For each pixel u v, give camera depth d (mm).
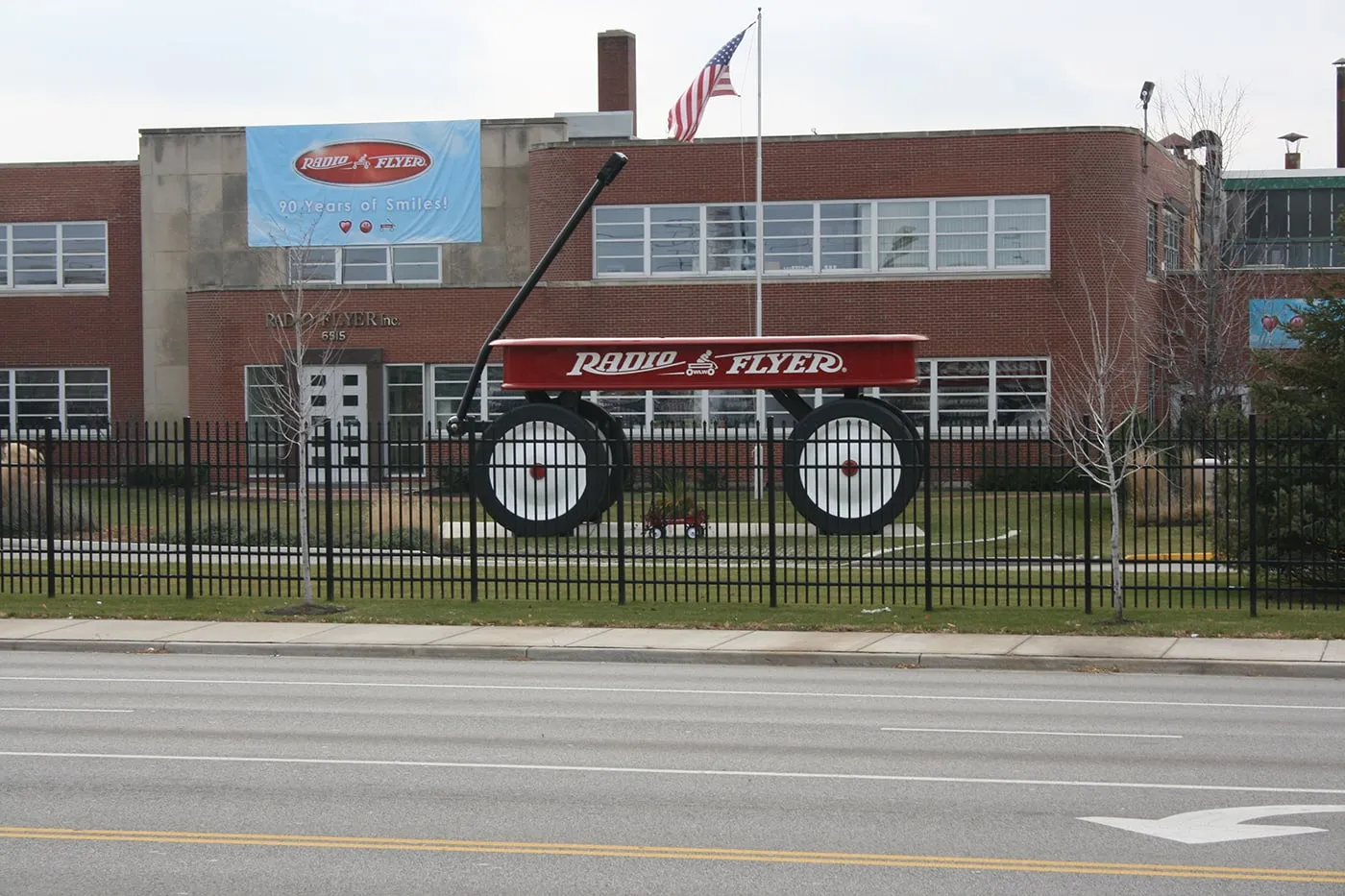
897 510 25297
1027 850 8414
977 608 20219
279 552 21859
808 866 8062
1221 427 26734
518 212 45062
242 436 42875
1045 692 14750
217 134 46250
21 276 48438
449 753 11289
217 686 15078
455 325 42906
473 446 21359
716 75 36969
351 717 13000
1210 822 9070
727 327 41594
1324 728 12578
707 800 9672
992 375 40562
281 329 41656
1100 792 9922
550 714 13203
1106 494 21562
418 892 7570
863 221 41344
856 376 25750
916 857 8258
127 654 17875
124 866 8023
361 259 45594
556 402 27031
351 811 9312
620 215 42250
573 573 24844
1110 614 19594
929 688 15094
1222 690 15016
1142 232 41062
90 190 48125
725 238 41781
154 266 46750
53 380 48406
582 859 8211
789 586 22984
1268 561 19750
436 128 44969
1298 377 21844
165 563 24672
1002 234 40750
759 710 13531
